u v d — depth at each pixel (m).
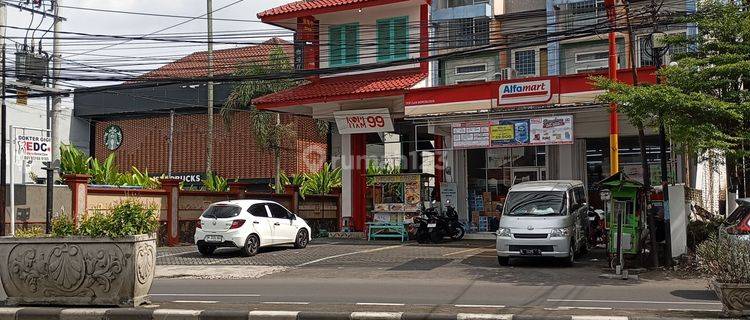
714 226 17.89
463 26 31.30
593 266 17.58
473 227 27.69
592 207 24.02
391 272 16.77
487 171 27.88
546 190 18.47
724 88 16.36
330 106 27.45
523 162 27.31
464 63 31.12
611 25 19.66
